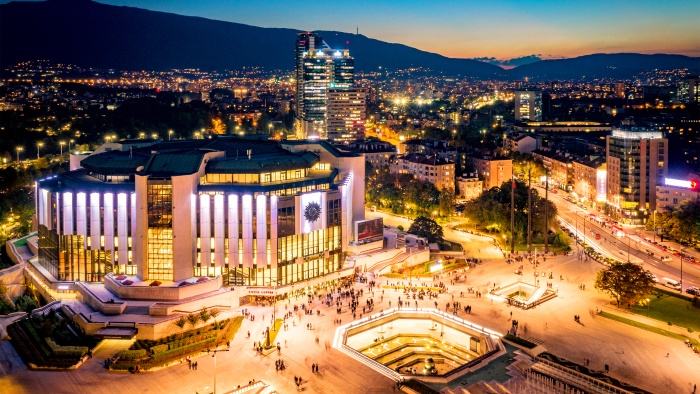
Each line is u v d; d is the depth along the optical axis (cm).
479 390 15662
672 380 16350
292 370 16800
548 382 16000
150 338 18650
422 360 19912
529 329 19762
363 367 17012
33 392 15425
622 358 17675
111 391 15562
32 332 18638
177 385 15900
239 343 18525
